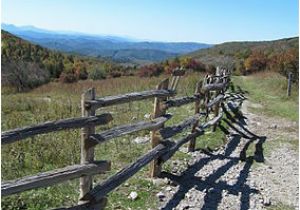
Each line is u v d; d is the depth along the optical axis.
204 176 7.74
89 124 4.53
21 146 7.77
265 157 9.73
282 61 26.22
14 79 34.62
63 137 8.53
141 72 42.44
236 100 18.73
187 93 17.95
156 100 6.94
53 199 5.73
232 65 53.47
